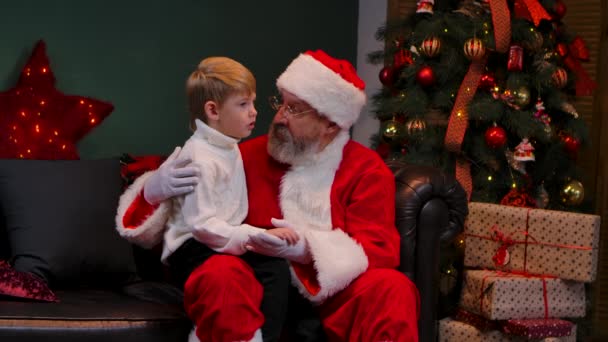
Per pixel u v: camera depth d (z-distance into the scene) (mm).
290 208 2393
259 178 2461
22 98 2908
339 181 2428
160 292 2521
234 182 2311
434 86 3291
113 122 3266
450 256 3217
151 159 2947
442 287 3221
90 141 3199
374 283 2184
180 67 3459
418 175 2623
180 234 2236
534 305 2893
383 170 2455
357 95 2443
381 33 3529
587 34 3812
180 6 3449
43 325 2072
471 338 2975
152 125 3385
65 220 2578
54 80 3020
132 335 2137
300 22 3891
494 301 2850
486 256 3047
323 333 2305
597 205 3832
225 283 2053
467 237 3100
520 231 2971
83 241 2578
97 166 2770
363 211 2371
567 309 2932
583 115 3830
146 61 3354
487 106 3080
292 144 2398
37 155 2875
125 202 2387
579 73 3338
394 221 2555
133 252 2801
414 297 2213
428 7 3273
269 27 3773
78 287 2592
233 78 2244
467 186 3193
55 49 3100
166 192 2184
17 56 3008
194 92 2279
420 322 2545
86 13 3176
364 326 2152
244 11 3676
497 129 3082
